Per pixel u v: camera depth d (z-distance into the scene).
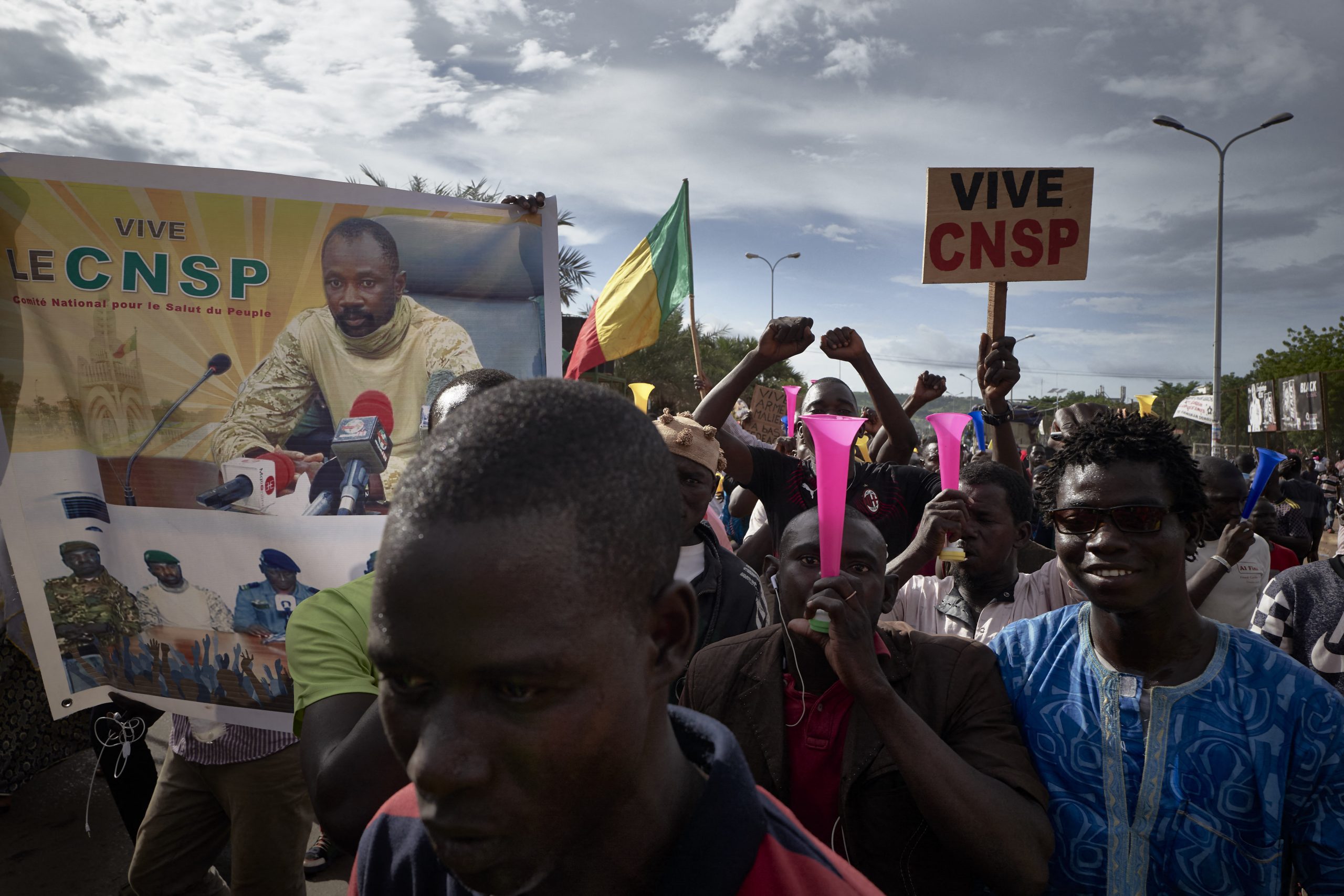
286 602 2.49
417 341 2.64
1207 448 23.05
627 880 0.65
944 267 4.00
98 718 2.73
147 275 2.49
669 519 0.62
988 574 2.50
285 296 2.55
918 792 1.38
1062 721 1.55
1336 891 1.37
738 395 3.29
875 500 3.30
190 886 2.50
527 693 0.53
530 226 2.73
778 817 0.75
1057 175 3.95
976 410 3.51
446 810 0.55
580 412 0.58
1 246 2.44
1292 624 2.51
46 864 3.61
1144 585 1.46
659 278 4.75
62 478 2.48
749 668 1.75
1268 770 1.39
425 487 0.55
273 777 2.33
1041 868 1.39
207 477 2.51
